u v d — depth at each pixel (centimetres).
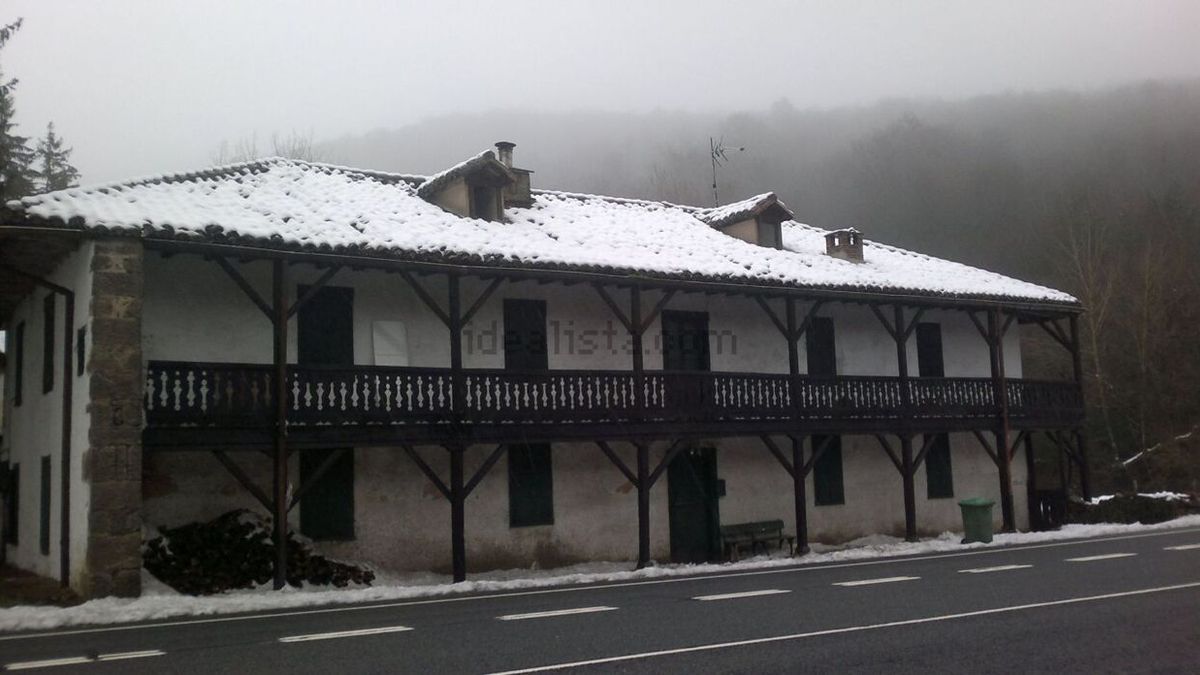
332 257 1582
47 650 955
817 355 2428
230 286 1694
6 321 2272
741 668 782
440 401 1709
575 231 2128
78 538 1428
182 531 1534
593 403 1859
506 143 2297
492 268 1734
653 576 1698
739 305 2312
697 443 2191
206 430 1472
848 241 2609
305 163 2112
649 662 811
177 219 1495
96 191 1599
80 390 1473
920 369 2630
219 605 1323
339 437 1584
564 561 1991
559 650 877
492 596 1425
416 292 1833
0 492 2228
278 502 1510
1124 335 4394
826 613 1095
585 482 2042
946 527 2603
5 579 1677
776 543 2275
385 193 2041
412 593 1478
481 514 1898
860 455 2472
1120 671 770
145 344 1608
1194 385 4325
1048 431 2941
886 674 758
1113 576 1399
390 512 1792
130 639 1028
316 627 1094
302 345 1750
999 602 1154
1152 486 3897
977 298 2456
